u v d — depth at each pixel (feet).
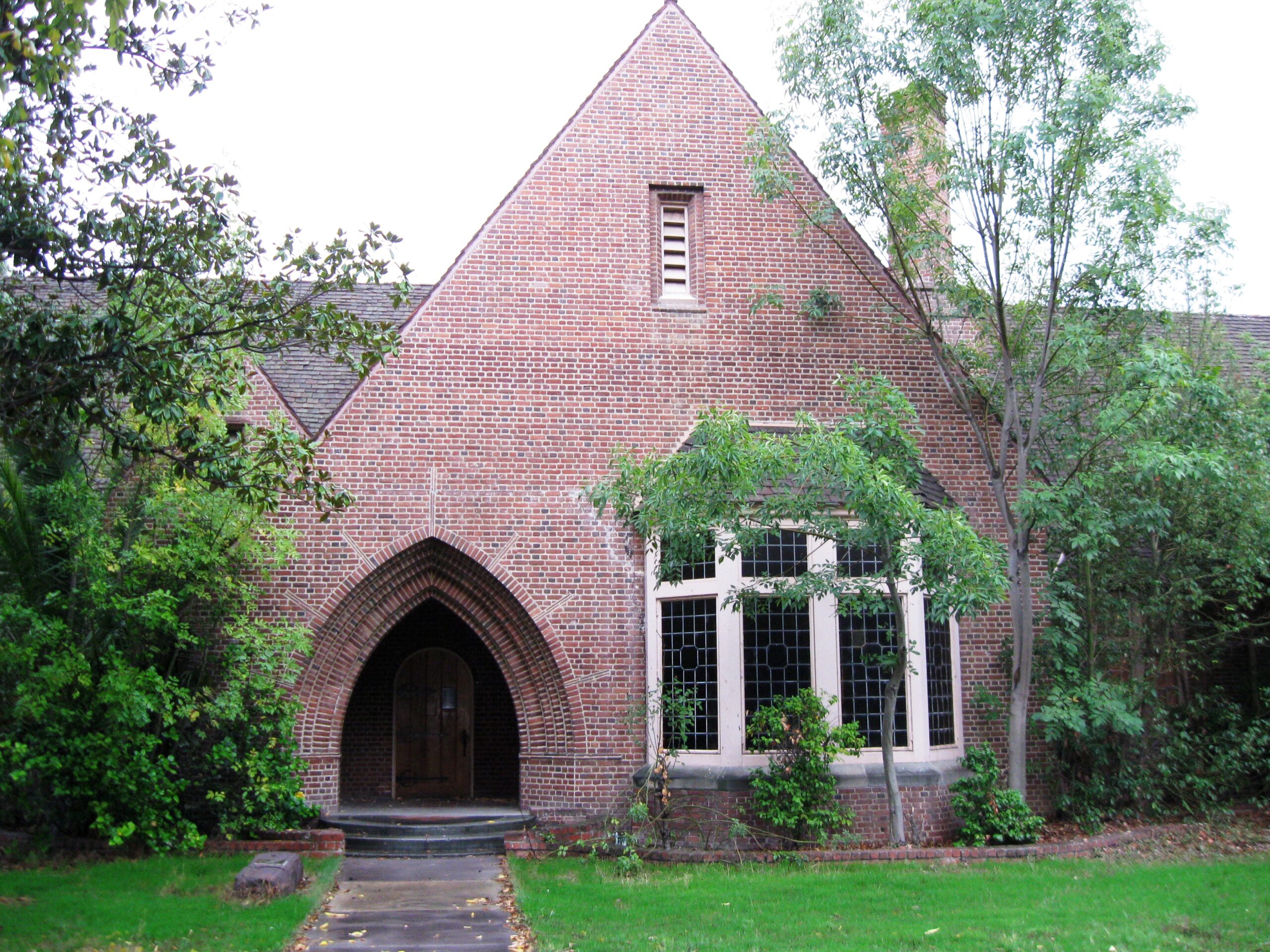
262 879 38.73
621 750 52.03
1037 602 55.26
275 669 49.08
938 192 52.65
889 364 56.65
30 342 33.37
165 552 46.11
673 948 31.96
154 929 34.19
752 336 55.83
